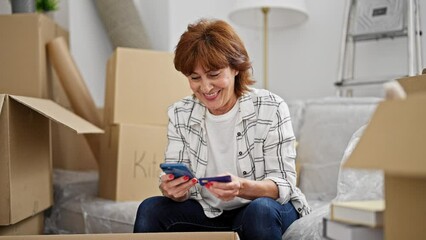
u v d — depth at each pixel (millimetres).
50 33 2234
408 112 795
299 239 1366
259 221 1339
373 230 908
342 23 2594
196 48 1388
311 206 1866
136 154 2027
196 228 1508
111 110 2117
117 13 2619
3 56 2043
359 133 1480
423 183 866
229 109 1507
